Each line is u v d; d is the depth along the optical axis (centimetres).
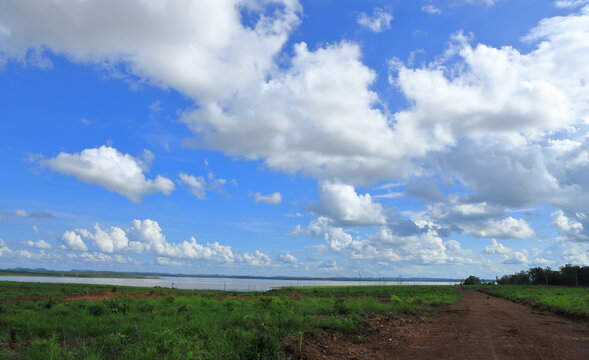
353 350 1045
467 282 17300
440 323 1802
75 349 854
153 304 2025
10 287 4800
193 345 797
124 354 810
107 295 3559
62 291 4381
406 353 1038
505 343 1206
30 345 906
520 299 4159
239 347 834
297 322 1212
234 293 5347
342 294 5444
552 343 1219
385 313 1970
